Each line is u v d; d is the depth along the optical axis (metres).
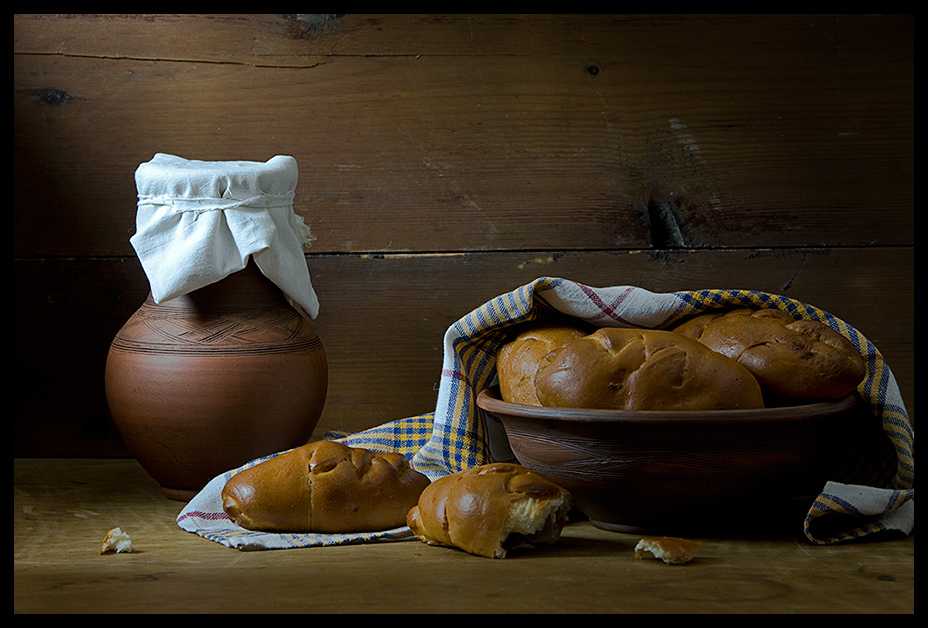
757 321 0.97
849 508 0.94
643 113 1.37
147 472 1.19
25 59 1.37
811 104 1.36
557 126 1.37
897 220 1.37
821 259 1.37
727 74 1.36
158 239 1.12
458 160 1.37
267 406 1.12
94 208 1.38
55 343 1.40
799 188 1.37
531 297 1.05
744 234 1.37
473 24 1.36
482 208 1.38
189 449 1.12
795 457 0.90
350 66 1.37
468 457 1.10
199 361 1.10
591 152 1.37
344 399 1.40
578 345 0.91
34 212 1.39
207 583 0.84
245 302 1.14
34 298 1.40
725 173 1.37
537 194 1.37
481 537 0.90
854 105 1.37
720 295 1.04
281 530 0.98
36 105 1.37
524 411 0.91
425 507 0.95
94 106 1.37
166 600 0.79
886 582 0.83
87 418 1.41
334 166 1.38
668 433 0.86
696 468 0.88
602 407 0.88
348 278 1.39
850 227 1.37
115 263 1.39
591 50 1.36
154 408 1.11
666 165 1.37
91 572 0.87
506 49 1.36
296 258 1.18
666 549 0.88
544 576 0.85
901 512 0.98
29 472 1.32
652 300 1.05
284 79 1.37
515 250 1.38
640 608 0.76
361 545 0.96
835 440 0.96
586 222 1.37
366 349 1.39
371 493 0.99
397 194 1.38
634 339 0.90
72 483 1.25
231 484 1.00
